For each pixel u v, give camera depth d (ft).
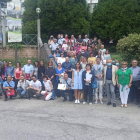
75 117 28.14
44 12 76.02
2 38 66.64
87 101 37.11
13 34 48.03
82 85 35.60
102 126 24.99
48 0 75.05
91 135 22.43
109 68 34.27
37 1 82.58
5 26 66.80
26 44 68.33
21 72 42.37
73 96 39.32
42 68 41.86
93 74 35.06
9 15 47.44
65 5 75.25
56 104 35.27
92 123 25.93
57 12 74.74
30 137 21.88
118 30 74.90
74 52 51.34
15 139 21.40
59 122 26.25
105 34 76.23
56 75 40.78
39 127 24.62
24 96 42.22
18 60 61.67
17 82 41.86
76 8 76.18
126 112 30.53
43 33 77.71
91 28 79.00
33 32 76.07
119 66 39.96
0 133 22.94
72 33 76.13
